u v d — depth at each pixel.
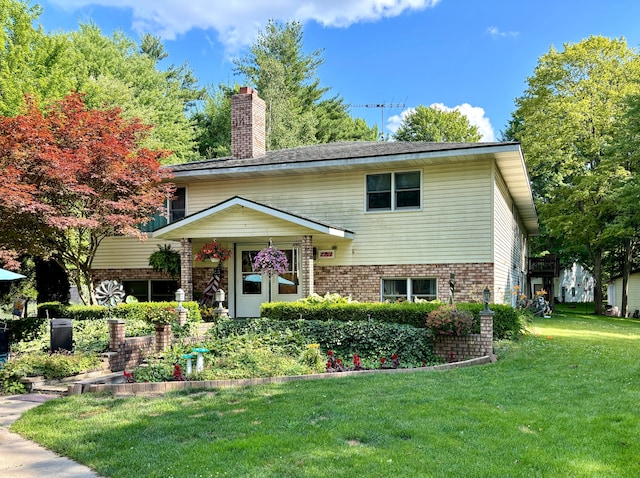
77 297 24.98
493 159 14.06
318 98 41.88
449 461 4.51
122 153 13.80
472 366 9.26
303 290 14.40
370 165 15.21
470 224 14.21
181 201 17.53
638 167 25.02
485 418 5.73
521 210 23.27
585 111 26.33
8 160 12.54
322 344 10.95
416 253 14.73
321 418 5.85
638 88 25.48
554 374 8.35
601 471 4.32
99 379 8.87
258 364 8.91
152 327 11.98
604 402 6.46
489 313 10.10
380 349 10.43
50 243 15.02
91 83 27.25
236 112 18.19
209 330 12.66
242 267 16.64
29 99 14.55
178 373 8.36
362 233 15.34
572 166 27.42
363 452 4.73
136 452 4.94
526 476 4.22
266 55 39.94
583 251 35.44
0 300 22.16
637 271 29.39
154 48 43.66
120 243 18.20
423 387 7.34
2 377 8.47
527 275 28.81
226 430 5.50
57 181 12.81
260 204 14.31
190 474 4.34
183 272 15.33
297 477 4.20
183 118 37.31
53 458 5.00
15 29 24.33
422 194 14.76
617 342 12.68
